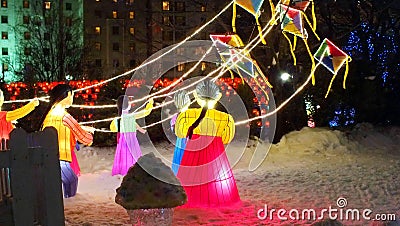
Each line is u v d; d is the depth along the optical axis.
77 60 37.75
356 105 18.39
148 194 5.77
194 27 20.14
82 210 7.59
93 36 56.66
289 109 17.22
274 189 9.16
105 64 55.50
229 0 17.97
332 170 11.26
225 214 7.23
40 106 16.44
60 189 4.96
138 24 51.19
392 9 21.58
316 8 19.67
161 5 29.33
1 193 5.16
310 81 17.66
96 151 15.04
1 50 59.38
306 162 12.57
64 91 8.42
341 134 14.93
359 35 20.97
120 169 10.42
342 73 17.94
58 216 4.95
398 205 7.81
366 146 14.94
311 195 8.61
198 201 7.62
